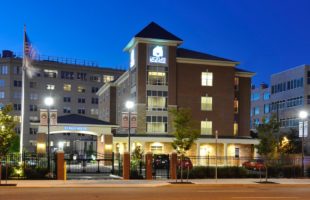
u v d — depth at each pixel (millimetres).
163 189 24750
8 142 26359
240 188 26672
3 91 123562
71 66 132375
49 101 34031
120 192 22328
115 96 82312
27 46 35406
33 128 123625
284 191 24703
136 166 36219
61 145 114438
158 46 64000
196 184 28141
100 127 55688
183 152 30094
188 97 64812
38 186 25500
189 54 67188
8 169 29984
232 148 63438
